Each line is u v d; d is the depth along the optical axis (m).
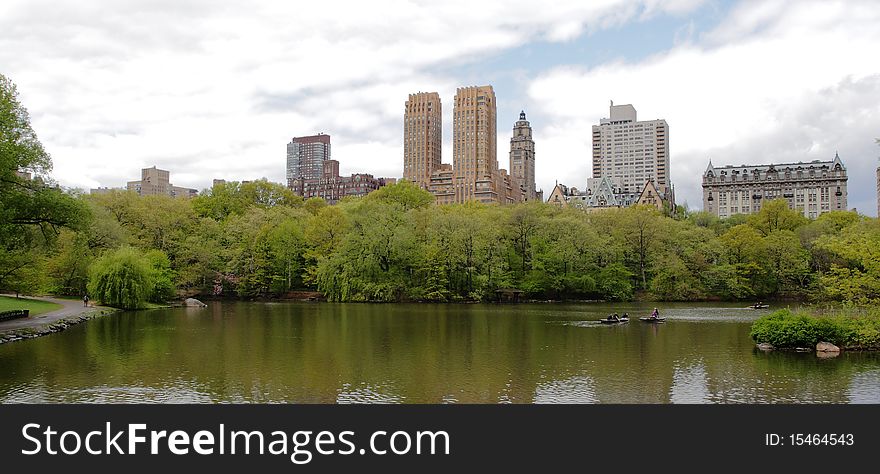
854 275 39.59
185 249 101.31
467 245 98.56
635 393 28.36
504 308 83.00
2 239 47.88
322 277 98.50
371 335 49.53
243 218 113.06
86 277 81.25
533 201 116.94
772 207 124.38
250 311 77.00
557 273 102.00
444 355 39.00
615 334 50.44
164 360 36.97
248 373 32.91
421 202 135.62
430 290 98.12
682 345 43.31
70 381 30.91
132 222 101.75
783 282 104.06
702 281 102.75
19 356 38.34
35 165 49.28
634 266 109.12
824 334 40.41
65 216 49.91
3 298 77.06
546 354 39.28
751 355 38.66
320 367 34.66
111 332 51.53
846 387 29.22
